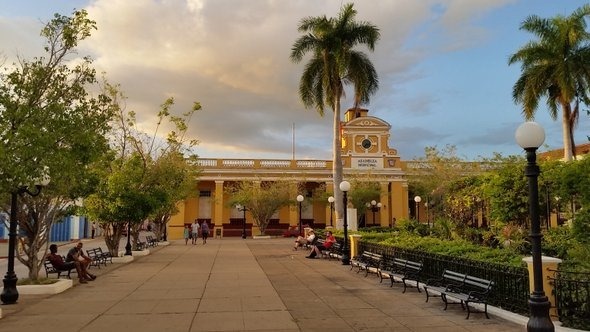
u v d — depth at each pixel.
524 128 7.27
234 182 52.69
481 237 19.86
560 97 29.03
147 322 8.87
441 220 23.67
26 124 10.59
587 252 10.49
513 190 17.66
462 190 23.70
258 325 8.61
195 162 39.88
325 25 30.14
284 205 48.00
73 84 13.06
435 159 41.16
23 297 11.70
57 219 14.57
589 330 7.70
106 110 15.79
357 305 10.53
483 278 10.30
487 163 38.38
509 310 9.40
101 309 10.12
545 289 8.50
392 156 53.62
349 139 53.66
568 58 28.47
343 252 20.08
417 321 8.95
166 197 24.86
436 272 12.40
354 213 32.97
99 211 20.94
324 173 52.78
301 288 13.02
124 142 24.12
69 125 11.87
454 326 8.54
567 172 13.43
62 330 8.27
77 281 14.39
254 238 44.81
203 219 53.75
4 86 11.48
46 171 11.17
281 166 52.91
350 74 30.44
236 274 16.28
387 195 50.91
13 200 11.10
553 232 16.00
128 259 21.05
